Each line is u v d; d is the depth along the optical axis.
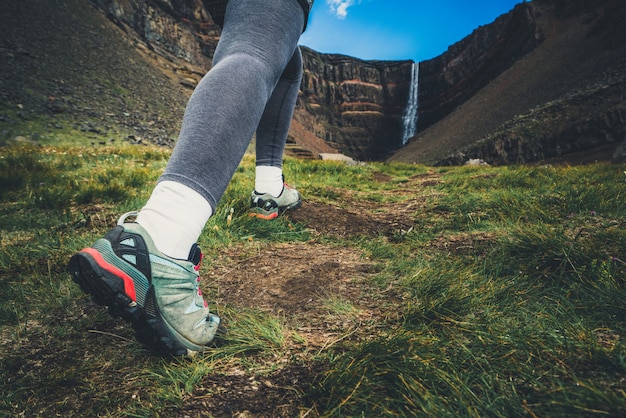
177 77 56.19
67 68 30.58
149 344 0.93
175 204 0.89
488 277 1.45
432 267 1.57
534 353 0.90
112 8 56.69
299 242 2.22
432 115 131.25
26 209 2.83
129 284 0.81
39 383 0.91
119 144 20.92
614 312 1.06
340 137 131.00
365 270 1.65
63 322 1.21
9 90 21.84
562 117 54.28
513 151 55.75
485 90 94.31
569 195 2.63
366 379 0.86
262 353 1.03
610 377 0.78
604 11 80.38
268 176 2.48
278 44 1.09
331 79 136.50
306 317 1.23
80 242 2.00
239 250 1.98
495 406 0.73
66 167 5.14
